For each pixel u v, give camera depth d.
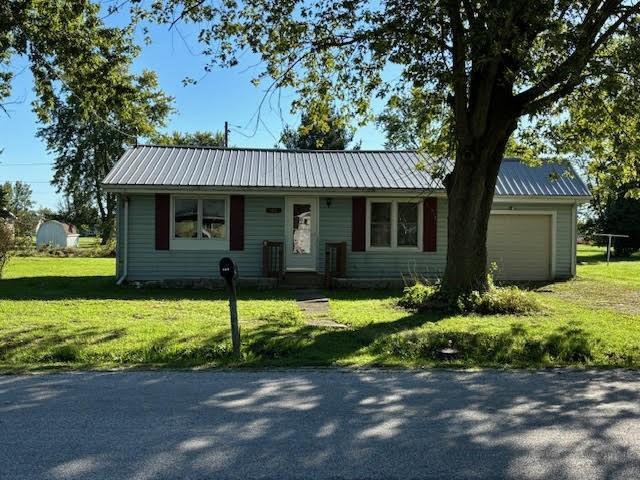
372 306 12.56
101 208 47.84
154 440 4.40
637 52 10.02
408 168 19.05
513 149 15.63
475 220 12.23
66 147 46.88
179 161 18.66
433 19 10.34
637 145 12.95
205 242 17.17
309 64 13.23
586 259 30.97
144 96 14.98
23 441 4.36
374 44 10.06
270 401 5.48
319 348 8.06
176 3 11.82
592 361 7.70
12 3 12.82
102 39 13.68
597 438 4.56
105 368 6.80
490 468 3.94
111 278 18.52
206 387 5.98
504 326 9.86
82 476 3.74
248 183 16.92
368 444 4.36
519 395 5.82
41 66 13.97
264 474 3.80
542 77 10.95
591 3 10.32
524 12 9.77
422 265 17.80
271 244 16.98
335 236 17.59
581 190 19.03
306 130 13.95
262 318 10.49
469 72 10.87
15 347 7.84
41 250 34.75
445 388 6.07
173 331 8.92
